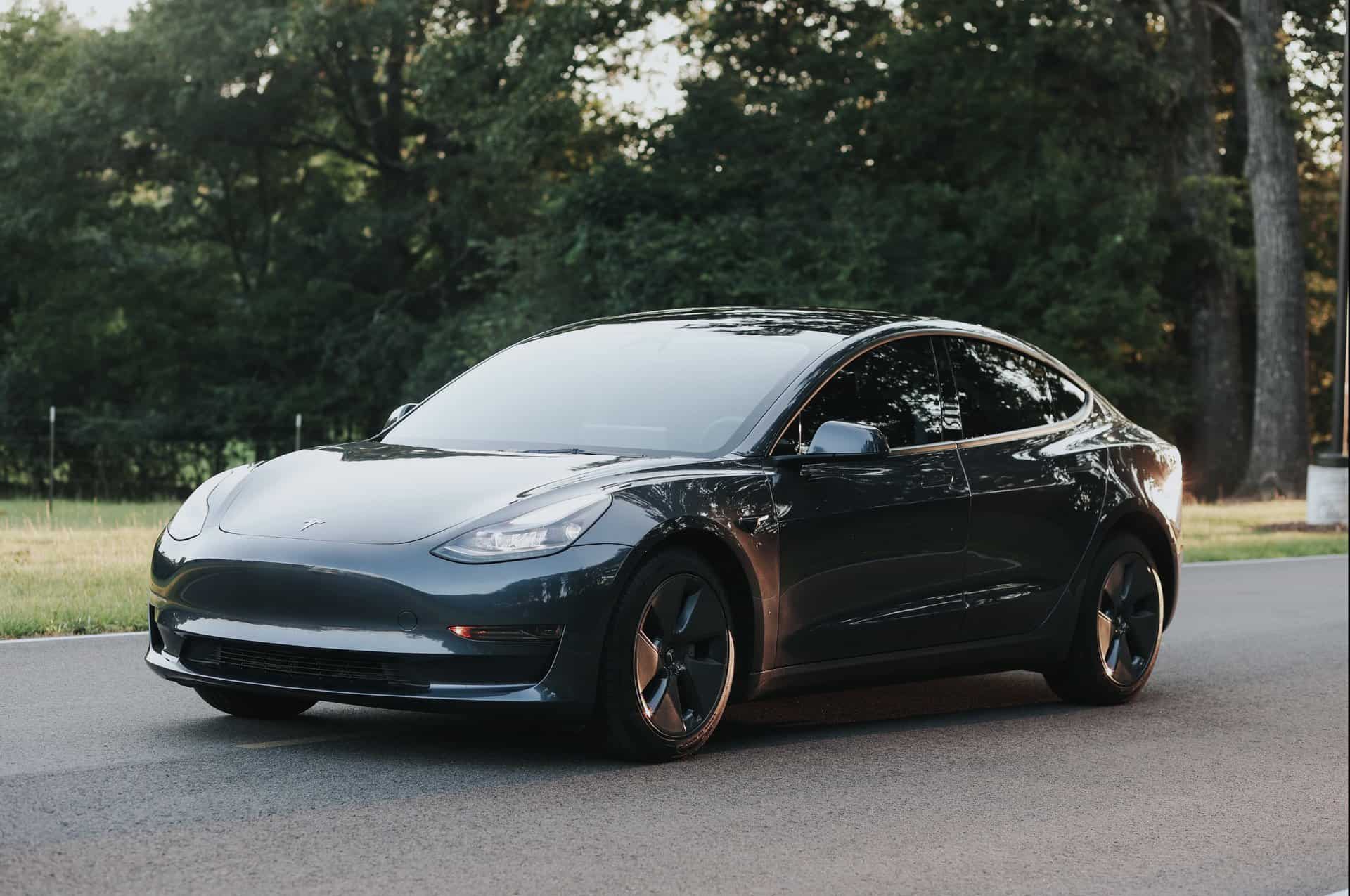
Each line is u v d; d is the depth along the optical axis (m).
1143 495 9.75
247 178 51.81
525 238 43.34
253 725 7.86
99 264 49.97
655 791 6.68
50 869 5.16
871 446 7.58
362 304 50.69
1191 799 7.07
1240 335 50.12
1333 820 6.75
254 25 44.06
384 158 52.06
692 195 38.50
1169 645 12.52
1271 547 22.64
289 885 5.10
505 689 6.67
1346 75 28.66
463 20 47.50
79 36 50.81
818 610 7.79
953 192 40.91
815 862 5.70
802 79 42.12
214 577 6.95
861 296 37.47
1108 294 40.09
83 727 7.69
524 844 5.75
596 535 6.85
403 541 6.73
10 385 49.50
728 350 8.41
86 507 26.86
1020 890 5.46
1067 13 40.81
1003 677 10.73
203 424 48.72
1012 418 9.20
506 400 8.39
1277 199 40.50
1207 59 43.84
